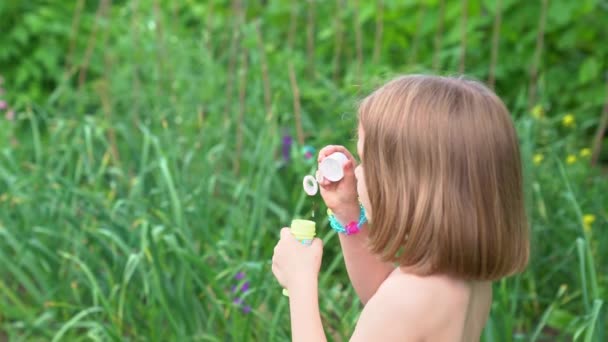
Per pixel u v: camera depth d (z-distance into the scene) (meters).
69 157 4.44
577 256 3.76
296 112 4.38
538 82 5.20
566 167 4.23
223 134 4.69
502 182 1.85
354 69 5.32
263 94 5.13
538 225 3.79
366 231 2.13
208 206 3.96
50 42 6.12
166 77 5.51
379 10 5.19
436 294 1.83
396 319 1.83
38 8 6.24
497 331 3.02
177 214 3.53
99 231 3.55
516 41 5.45
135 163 4.62
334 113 4.73
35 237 3.95
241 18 5.58
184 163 4.23
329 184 2.05
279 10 5.96
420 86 1.88
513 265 1.88
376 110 1.89
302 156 4.17
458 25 5.46
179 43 5.85
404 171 1.84
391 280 1.88
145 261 3.55
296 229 2.06
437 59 5.02
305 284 2.02
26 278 3.77
